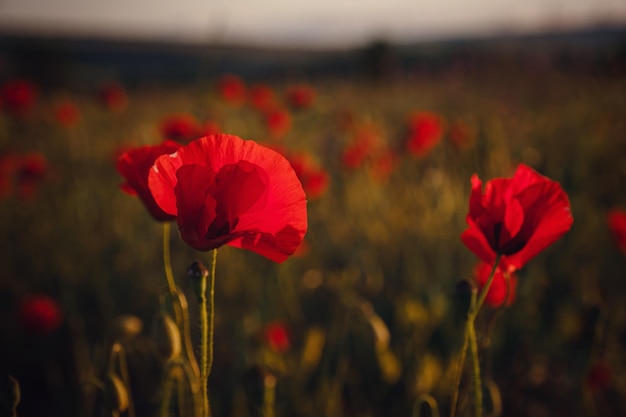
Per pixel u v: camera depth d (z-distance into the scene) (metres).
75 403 3.81
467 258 4.60
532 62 16.09
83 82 28.52
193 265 1.41
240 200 1.37
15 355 4.15
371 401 3.55
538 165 6.09
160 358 1.89
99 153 7.32
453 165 6.76
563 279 4.51
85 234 5.37
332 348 3.62
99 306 4.59
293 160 4.14
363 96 13.59
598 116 8.34
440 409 3.28
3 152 7.84
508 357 3.80
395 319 4.01
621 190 6.07
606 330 3.74
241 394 3.21
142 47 68.38
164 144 1.77
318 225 5.62
